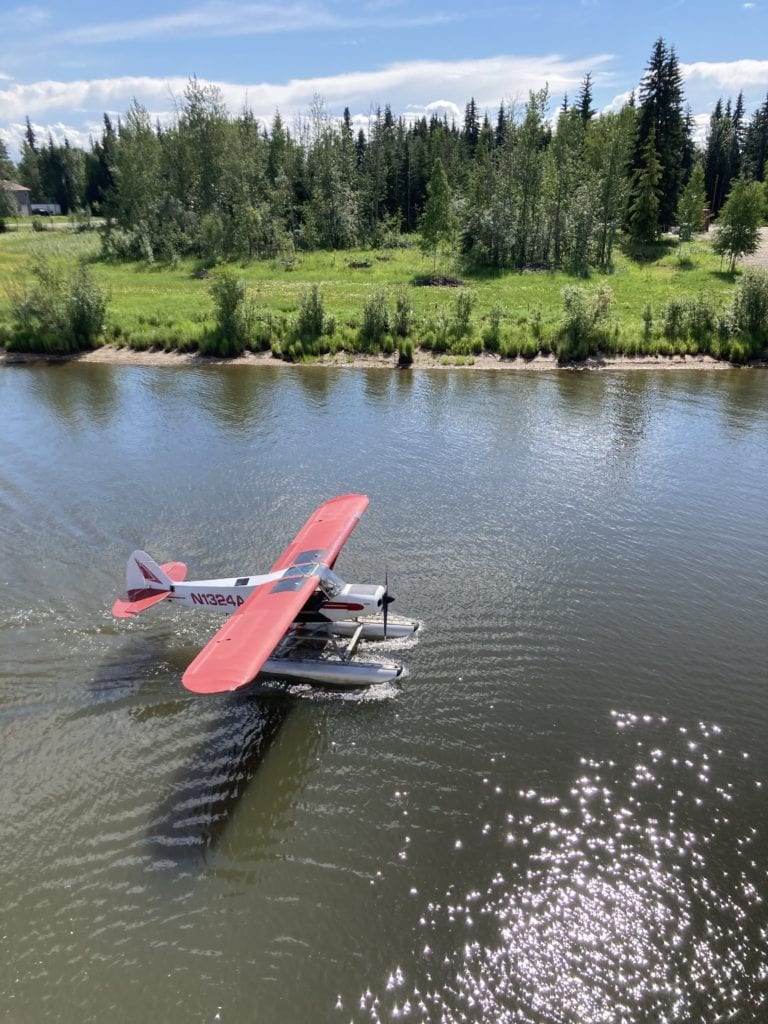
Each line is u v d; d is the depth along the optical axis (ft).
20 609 42.45
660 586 45.03
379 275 167.43
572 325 108.27
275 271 173.47
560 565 47.60
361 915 24.39
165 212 207.31
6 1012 21.54
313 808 28.76
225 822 28.12
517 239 177.68
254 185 219.61
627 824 27.89
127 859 26.63
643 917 24.30
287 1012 21.45
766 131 285.23
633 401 87.76
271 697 35.47
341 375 100.37
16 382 95.45
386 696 35.17
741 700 34.76
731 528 53.31
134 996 21.95
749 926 23.95
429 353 109.19
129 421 78.79
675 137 207.82
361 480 62.18
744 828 27.73
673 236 210.18
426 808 28.66
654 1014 21.40
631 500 58.39
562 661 37.58
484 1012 21.47
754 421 79.71
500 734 32.58
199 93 213.05
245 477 62.54
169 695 35.42
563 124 192.03
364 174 250.57
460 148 280.92
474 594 43.96
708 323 111.75
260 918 24.32
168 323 119.24
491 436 74.54
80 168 374.02
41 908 24.81
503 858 26.48
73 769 30.86
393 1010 21.50
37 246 211.00
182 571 43.78
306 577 38.01
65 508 55.98
